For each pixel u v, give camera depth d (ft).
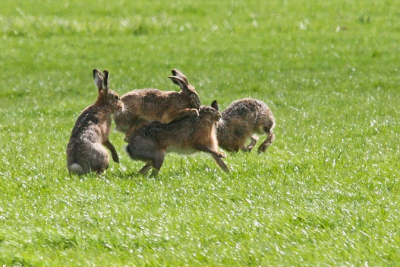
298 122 179.93
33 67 292.20
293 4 424.87
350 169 115.44
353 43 323.78
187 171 118.93
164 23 371.35
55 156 137.80
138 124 132.05
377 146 136.77
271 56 304.30
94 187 106.63
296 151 136.05
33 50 322.55
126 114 131.34
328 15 390.42
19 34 357.20
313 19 381.81
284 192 102.42
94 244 83.41
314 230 85.35
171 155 136.67
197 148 123.54
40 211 94.63
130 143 121.49
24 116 199.93
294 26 364.99
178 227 87.04
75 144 116.37
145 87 250.57
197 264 76.33
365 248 78.38
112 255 79.87
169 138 121.39
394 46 314.55
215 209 94.68
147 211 94.63
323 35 341.41
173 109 130.00
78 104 214.69
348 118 181.78
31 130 174.09
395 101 211.41
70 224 89.61
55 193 104.17
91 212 93.76
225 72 275.80
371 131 156.25
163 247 82.12
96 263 77.30
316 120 181.37
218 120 125.70
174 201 99.25
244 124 141.49
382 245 78.84
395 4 412.57
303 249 79.25
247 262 76.74
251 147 149.28
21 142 154.20
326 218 88.48
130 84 255.70
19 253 79.82
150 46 328.08
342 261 75.41
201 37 347.15
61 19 378.32
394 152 130.52
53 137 161.89
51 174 116.67
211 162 126.52
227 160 128.77
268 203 97.25
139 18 383.24
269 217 89.86
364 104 205.36
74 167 115.14
